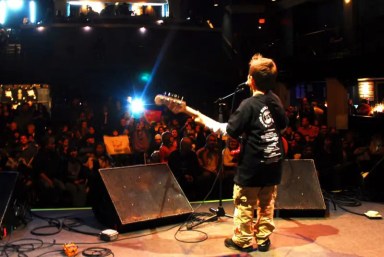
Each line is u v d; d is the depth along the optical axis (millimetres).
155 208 3684
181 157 5664
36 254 3061
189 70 17125
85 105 12453
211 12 20875
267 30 18500
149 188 3793
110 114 11031
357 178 6688
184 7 20766
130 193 3676
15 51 16719
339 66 12820
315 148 7531
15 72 15852
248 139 2926
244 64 16344
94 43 16922
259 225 3123
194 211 4086
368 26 13164
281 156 2969
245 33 18719
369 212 3893
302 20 16719
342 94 13070
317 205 3869
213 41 17672
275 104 2947
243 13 18844
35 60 16453
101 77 16609
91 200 3914
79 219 3904
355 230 3533
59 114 12672
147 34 17203
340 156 7449
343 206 4242
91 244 3270
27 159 7074
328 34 14539
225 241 3219
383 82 13266
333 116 13109
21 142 7375
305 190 3961
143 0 20484
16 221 3668
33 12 20328
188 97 17047
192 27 17391
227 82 16969
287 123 3049
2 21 20312
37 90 15281
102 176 3672
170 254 3059
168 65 17047
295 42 15984
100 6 20516
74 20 16938
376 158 7656
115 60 16922
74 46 16906
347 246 3178
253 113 2883
